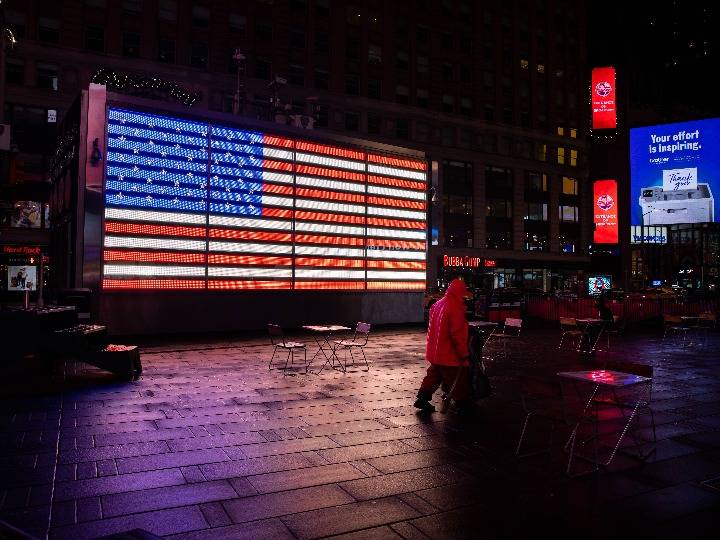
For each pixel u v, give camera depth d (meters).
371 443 5.91
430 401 8.09
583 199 61.81
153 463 5.14
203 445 5.71
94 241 13.07
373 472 5.01
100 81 14.71
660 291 39.66
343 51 47.06
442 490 4.61
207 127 14.97
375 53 49.03
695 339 18.61
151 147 13.99
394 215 19.38
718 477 5.03
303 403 7.72
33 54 34.88
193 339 14.58
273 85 20.56
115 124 13.45
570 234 60.72
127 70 37.59
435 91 52.22
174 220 14.31
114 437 5.96
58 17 35.81
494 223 54.94
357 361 11.80
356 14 48.00
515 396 8.49
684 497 4.54
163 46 39.31
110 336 13.30
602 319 13.70
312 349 13.69
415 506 4.27
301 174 16.84
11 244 32.25
